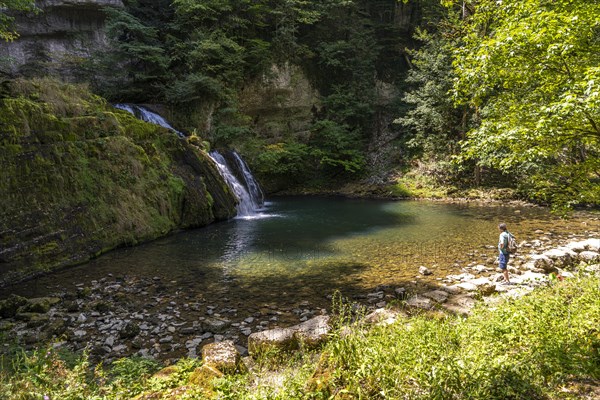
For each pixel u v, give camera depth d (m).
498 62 6.95
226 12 28.23
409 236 15.85
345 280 10.63
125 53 24.25
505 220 18.66
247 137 29.03
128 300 9.43
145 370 5.60
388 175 30.52
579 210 20.66
